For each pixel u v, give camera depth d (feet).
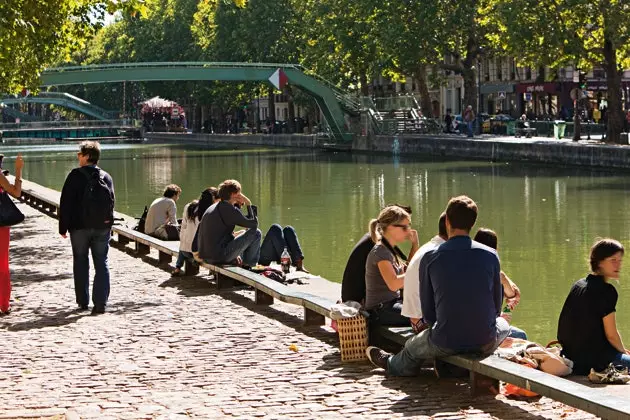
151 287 75.61
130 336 58.13
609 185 191.21
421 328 49.24
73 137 598.34
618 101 251.19
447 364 47.16
